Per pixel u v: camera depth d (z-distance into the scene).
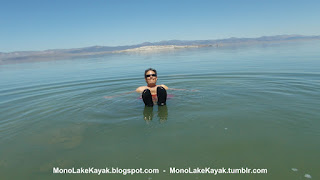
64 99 6.97
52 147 3.64
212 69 12.08
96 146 3.57
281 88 6.91
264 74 9.52
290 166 2.78
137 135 3.89
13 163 3.22
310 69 9.95
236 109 5.04
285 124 4.05
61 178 2.80
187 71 11.89
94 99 6.73
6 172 3.00
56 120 4.98
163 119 4.61
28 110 5.91
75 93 7.81
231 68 11.90
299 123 4.06
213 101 5.79
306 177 2.57
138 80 9.91
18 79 12.48
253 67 11.87
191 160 3.02
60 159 3.25
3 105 6.59
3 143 3.90
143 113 5.10
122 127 4.30
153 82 6.98
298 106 5.02
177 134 3.84
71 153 3.40
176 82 8.98
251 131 3.82
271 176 2.61
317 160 2.87
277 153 3.08
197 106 5.41
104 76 11.61
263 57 17.84
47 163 3.17
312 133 3.63
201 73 10.85
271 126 4.00
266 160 2.94
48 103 6.57
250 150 3.19
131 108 5.55
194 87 7.78
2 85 10.52
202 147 3.34
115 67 16.78
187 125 4.22
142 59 24.95
